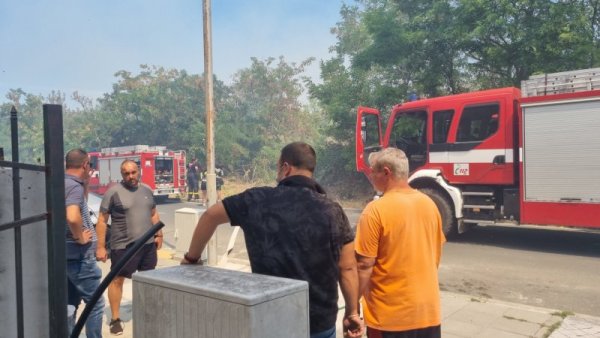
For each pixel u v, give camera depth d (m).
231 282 1.47
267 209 2.07
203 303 1.40
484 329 4.52
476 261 7.69
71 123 48.16
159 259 8.24
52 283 1.73
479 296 5.82
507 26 13.79
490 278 6.66
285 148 2.28
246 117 39.97
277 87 40.28
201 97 38.78
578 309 5.32
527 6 13.77
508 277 6.70
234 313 1.33
